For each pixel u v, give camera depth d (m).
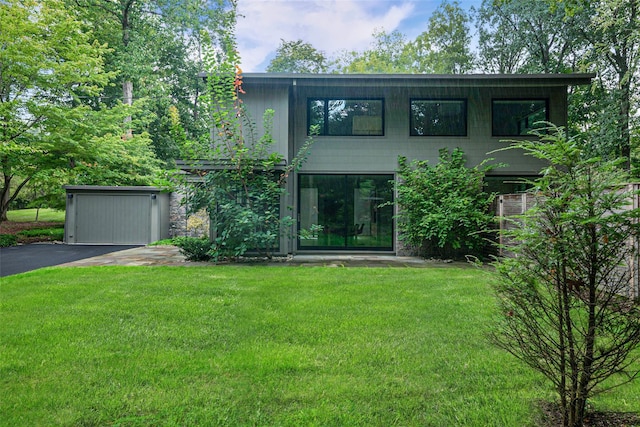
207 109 9.12
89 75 14.38
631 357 2.84
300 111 10.41
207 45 8.74
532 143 2.21
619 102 13.14
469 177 9.52
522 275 2.14
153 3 20.05
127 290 5.42
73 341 3.47
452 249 9.72
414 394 2.54
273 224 8.89
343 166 10.38
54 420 2.21
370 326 3.91
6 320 4.04
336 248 10.44
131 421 2.21
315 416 2.26
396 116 10.41
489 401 2.44
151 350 3.28
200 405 2.39
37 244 13.11
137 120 17.80
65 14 13.27
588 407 2.32
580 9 10.52
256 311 4.44
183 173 8.96
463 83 9.62
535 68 17.42
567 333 2.07
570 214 1.91
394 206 10.39
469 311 4.43
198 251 8.77
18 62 12.64
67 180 15.66
